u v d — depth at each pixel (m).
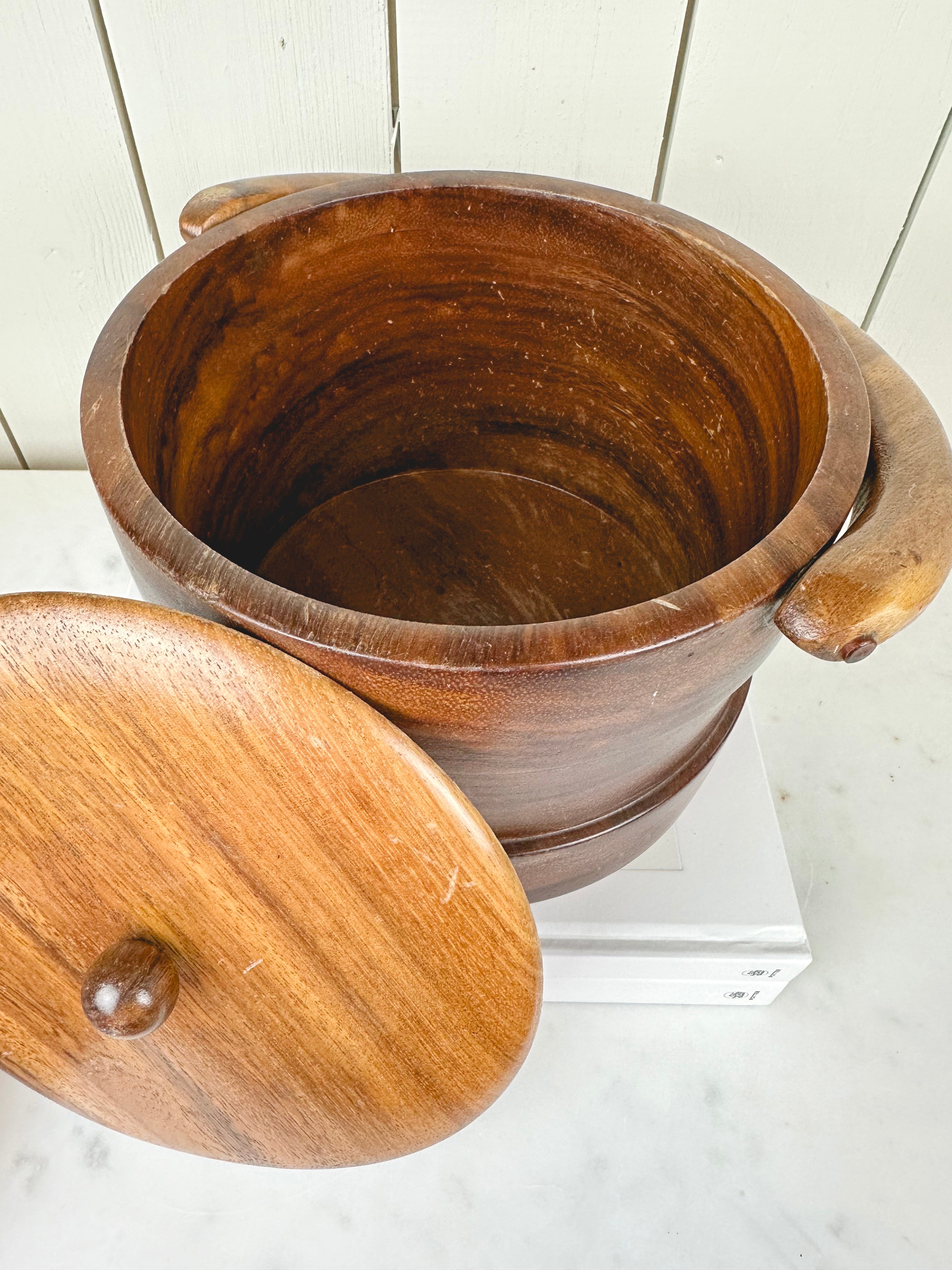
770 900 0.69
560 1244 0.62
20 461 1.03
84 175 0.81
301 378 0.69
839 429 0.50
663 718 0.47
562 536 0.77
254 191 0.63
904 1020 0.72
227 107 0.78
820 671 0.90
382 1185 0.64
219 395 0.64
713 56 0.75
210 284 0.58
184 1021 0.50
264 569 0.73
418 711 0.43
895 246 0.88
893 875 0.78
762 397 0.61
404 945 0.46
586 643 0.40
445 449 0.79
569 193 0.63
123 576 0.91
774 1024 0.72
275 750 0.42
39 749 0.43
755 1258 0.62
